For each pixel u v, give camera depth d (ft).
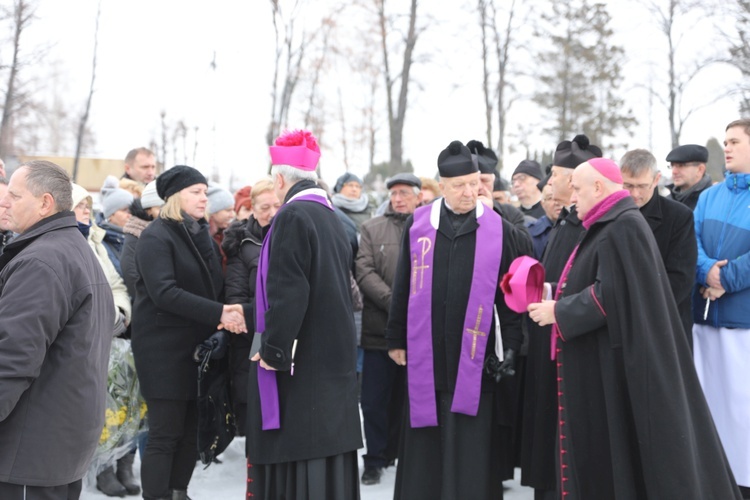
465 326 13.58
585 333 11.91
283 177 12.79
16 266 9.37
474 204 14.10
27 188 9.83
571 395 12.05
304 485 12.02
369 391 17.03
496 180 21.13
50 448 9.33
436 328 13.80
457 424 13.66
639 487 11.54
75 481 9.94
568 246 13.88
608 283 11.50
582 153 14.23
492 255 13.76
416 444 13.98
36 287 9.18
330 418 12.01
